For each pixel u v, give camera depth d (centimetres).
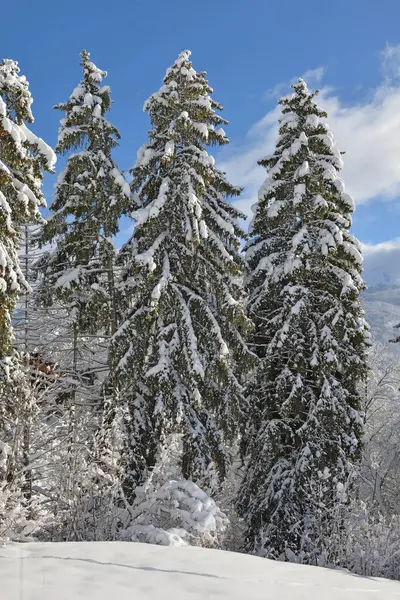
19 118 1167
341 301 1515
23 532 958
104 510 1135
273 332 1606
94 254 1667
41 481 1457
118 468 1177
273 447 1434
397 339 2078
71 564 591
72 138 1636
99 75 1725
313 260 1555
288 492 1376
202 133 1511
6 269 1107
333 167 1584
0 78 1138
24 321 1642
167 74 1606
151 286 1423
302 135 1605
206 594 507
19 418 1145
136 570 579
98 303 1528
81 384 1614
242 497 1560
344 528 1171
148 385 1370
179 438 1287
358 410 1581
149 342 1443
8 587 490
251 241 1838
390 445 2119
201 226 1427
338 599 538
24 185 1160
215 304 1582
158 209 1424
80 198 1605
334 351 1457
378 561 1076
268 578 600
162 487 1110
